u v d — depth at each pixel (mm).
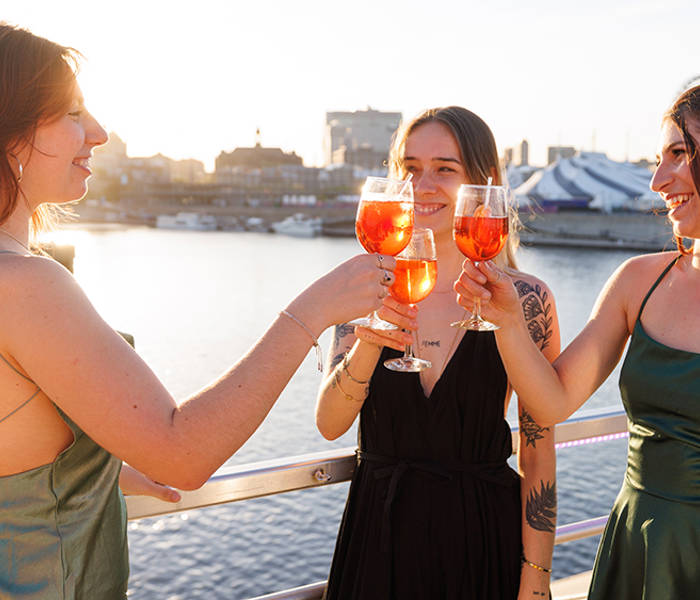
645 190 99875
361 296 950
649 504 1314
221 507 22344
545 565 1553
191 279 70750
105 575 1023
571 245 89312
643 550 1305
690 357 1273
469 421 1562
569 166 106625
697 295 1325
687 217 1264
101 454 995
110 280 68500
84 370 811
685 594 1261
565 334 40469
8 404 858
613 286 1511
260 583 17672
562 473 22047
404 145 1772
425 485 1555
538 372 1415
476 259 1410
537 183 104000
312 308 917
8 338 812
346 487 24094
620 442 25562
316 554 19062
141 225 165125
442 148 1710
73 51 908
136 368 846
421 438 1575
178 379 35219
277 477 1582
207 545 19672
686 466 1260
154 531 20641
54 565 933
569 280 59812
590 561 18109
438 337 1696
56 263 859
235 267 81188
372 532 1561
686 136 1212
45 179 899
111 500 1037
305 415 30172
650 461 1325
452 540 1531
